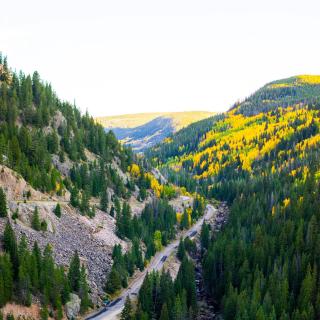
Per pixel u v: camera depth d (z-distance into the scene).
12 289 89.19
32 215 116.81
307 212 145.62
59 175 157.00
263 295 107.94
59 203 138.38
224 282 119.62
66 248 118.19
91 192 169.62
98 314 103.88
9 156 139.25
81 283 104.69
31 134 164.62
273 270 113.56
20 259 93.50
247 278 116.06
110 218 157.00
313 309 97.75
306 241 125.81
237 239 140.00
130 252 135.75
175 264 146.12
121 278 122.50
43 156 156.25
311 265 114.50
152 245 151.00
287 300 104.69
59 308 94.19
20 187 128.88
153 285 111.50
